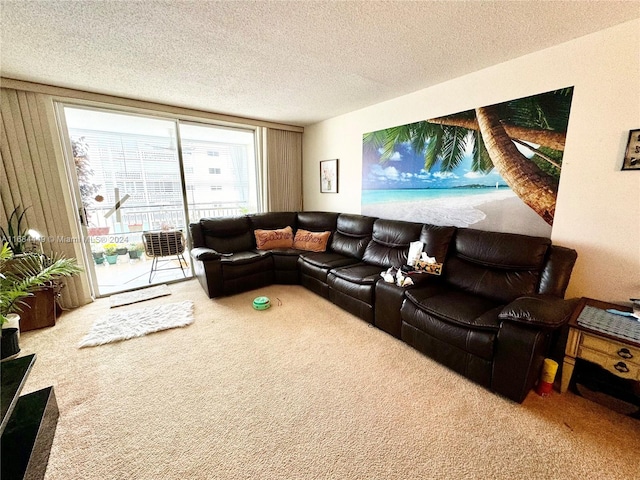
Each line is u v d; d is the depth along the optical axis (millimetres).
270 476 1164
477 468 1201
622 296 1786
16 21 1558
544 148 2025
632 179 1687
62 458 1239
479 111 2352
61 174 2727
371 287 2410
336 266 2990
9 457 1043
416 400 1600
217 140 5480
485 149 2350
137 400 1595
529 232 2170
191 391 1670
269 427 1414
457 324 1761
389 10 1491
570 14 1530
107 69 2250
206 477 1161
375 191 3439
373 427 1413
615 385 1637
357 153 3621
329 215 3873
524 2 1420
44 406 1282
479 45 1892
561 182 1969
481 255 2207
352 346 2156
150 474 1173
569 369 1604
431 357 1957
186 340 2242
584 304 1788
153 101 3133
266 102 3195
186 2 1418
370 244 3137
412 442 1327
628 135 1673
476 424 1432
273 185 4379
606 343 1450
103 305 2924
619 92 1682
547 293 1817
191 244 3666
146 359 1987
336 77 2451
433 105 2689
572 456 1257
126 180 4430
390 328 2254
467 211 2537
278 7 1465
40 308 2393
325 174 4203
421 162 2871
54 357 2002
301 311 2783
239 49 1935
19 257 2320
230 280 3162
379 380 1771
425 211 2895
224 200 5797
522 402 1570
